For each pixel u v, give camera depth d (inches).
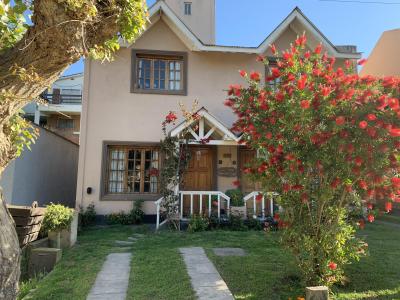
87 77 442.9
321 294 142.0
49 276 214.1
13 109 147.3
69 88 876.6
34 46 142.5
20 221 237.9
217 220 381.1
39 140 470.9
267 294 185.5
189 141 406.3
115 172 442.0
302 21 466.6
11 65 143.7
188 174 454.6
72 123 784.9
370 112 173.9
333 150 182.7
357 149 176.4
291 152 186.5
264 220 389.4
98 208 425.1
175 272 218.2
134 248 287.1
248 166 212.8
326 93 176.4
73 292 187.3
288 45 489.7
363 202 205.6
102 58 171.3
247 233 353.7
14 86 142.0
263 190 212.4
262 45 458.6
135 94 448.5
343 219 213.3
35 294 184.9
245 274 215.8
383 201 208.7
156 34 460.1
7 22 170.4
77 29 141.4
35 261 234.7
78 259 251.9
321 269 188.2
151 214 431.8
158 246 293.3
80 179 426.6
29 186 441.4
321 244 191.3
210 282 202.1
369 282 206.1
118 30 165.3
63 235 287.1
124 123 442.3
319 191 190.7
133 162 446.9
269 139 193.9
